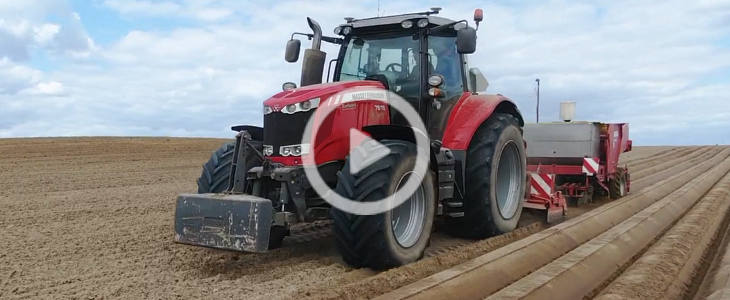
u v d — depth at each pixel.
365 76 5.73
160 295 3.93
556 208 7.06
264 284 4.19
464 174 5.61
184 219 4.43
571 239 5.71
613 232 5.98
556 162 9.23
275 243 5.24
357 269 4.61
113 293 3.96
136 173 12.06
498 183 6.22
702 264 5.39
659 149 28.23
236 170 4.69
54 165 12.98
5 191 9.10
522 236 6.14
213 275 4.45
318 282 4.26
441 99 5.67
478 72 6.48
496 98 6.11
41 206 7.64
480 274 4.21
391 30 5.70
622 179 9.76
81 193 9.00
